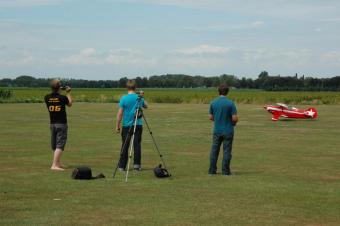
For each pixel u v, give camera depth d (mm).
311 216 7992
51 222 7492
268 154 16078
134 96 12422
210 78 160250
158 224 7430
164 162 13930
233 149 17406
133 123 12383
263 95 77062
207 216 7918
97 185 10422
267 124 29031
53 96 12461
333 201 9078
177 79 162625
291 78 129375
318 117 35312
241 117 35125
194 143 19047
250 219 7773
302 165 13711
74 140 19812
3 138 20312
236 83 144000
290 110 32250
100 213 8062
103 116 34969
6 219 7633
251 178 11500
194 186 10414
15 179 11062
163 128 25688
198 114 37875
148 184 10594
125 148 12469
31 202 8797
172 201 8953
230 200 9078
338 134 22953
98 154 15734
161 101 64125
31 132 22906
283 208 8508
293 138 21156
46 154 15500
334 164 13922
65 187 10172
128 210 8273
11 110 41531
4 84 156250
